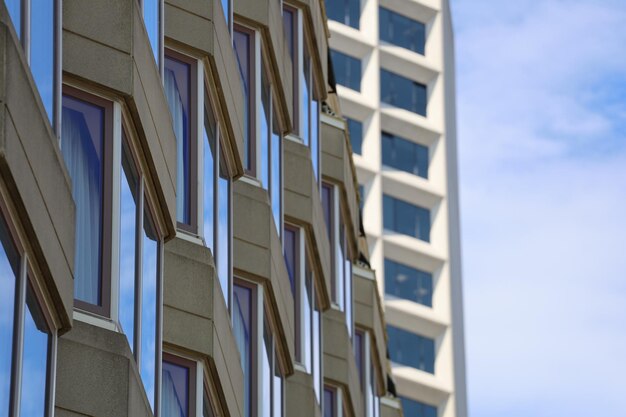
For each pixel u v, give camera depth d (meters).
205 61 34.41
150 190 29.12
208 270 32.72
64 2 27.31
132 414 26.39
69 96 26.88
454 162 126.81
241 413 35.03
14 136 21.53
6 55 21.28
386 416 59.66
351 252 55.88
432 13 126.69
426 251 121.56
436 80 125.69
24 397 22.05
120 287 26.89
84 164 26.58
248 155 40.25
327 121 54.75
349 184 55.56
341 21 122.88
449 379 119.06
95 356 25.86
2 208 21.50
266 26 41.56
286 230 46.50
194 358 31.91
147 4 30.62
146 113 28.55
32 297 22.56
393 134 123.62
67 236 23.81
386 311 118.88
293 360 42.44
